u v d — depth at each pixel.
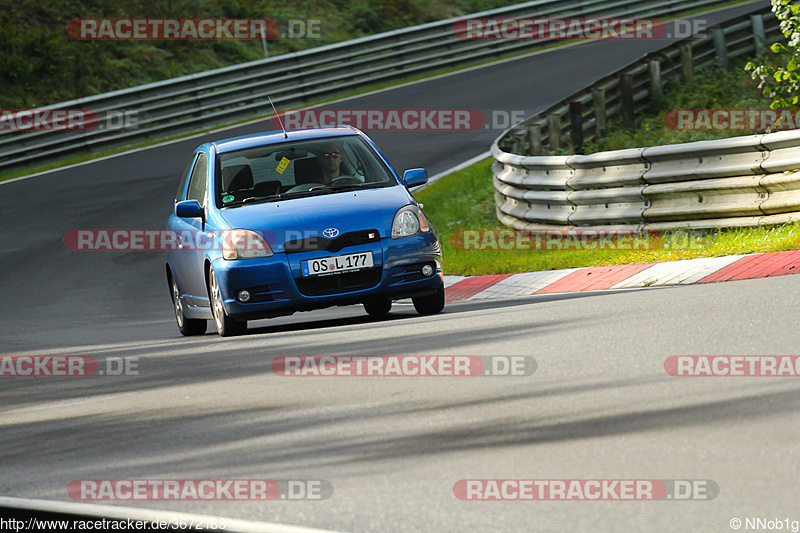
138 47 119.44
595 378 18.02
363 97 98.94
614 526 10.98
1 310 48.28
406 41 105.88
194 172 35.72
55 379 26.98
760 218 38.03
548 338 22.64
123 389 23.59
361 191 32.25
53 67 111.94
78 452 16.83
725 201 39.38
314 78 101.69
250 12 127.44
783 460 12.44
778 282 26.92
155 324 40.53
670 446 13.41
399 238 30.62
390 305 35.31
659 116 72.19
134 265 56.50
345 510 12.18
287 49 126.38
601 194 44.19
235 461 14.95
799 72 49.41
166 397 21.45
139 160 85.44
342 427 16.36
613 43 107.25
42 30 117.94
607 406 15.91
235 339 30.50
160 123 95.56
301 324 34.03
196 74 96.44
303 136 34.44
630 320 23.72
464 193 61.72
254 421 17.64
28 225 67.38
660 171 41.75
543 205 48.19
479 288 38.44
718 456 12.84
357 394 19.02
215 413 18.81
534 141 61.97
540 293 34.97
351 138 34.47
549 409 16.08
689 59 79.25
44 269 56.78
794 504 11.05
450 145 76.12
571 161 45.69
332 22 131.50
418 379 19.73
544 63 101.81
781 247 32.50
